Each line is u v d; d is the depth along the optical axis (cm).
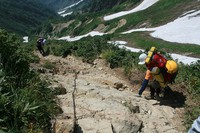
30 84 711
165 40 5200
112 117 747
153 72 894
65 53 1764
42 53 2075
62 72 1148
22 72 741
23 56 752
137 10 10900
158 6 9088
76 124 675
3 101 588
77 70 1220
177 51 4241
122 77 1159
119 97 895
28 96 646
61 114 711
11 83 666
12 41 738
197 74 1068
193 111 855
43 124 633
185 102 931
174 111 879
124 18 9831
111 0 19188
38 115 625
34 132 589
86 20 14225
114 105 816
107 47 1641
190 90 986
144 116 817
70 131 628
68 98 819
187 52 4066
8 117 595
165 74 898
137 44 5309
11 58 727
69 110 746
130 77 1128
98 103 813
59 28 17350
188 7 7319
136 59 1285
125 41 5803
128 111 796
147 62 890
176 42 4891
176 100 947
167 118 838
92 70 1245
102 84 1048
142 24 7912
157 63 892
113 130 707
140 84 1080
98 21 11888
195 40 4775
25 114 606
